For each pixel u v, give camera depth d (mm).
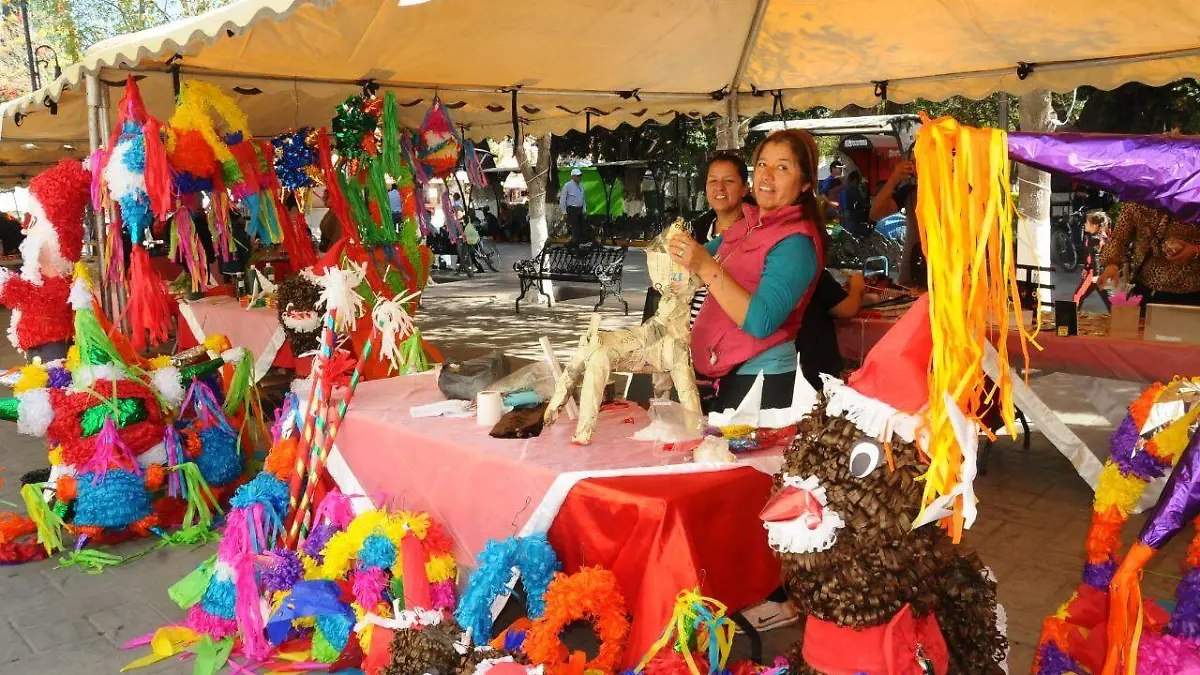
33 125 7781
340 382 3846
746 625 2646
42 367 4250
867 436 1803
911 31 5078
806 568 1875
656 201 23297
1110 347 4273
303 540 3320
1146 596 3549
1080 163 1590
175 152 4367
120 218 4512
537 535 2533
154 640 3217
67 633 3420
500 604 2662
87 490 4164
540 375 3236
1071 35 4832
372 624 2678
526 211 26047
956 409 1645
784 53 5734
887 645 1808
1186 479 1785
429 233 7230
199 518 4602
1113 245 5277
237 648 3191
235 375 4809
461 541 2822
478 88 6113
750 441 2652
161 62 4590
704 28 5191
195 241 4828
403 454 3025
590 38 5059
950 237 1628
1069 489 4941
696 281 2727
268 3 3090
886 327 4750
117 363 4242
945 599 2018
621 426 3012
